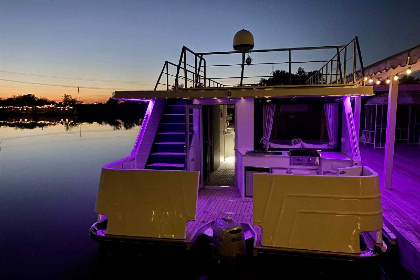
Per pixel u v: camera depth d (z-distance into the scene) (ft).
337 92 18.44
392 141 24.07
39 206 29.12
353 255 13.53
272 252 14.12
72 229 23.25
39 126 158.10
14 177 42.16
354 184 13.89
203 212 19.76
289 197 14.29
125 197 15.75
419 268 14.03
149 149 24.07
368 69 27.04
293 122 23.52
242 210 20.07
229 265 15.11
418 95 50.98
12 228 23.52
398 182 26.48
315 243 13.91
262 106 23.72
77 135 105.70
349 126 20.68
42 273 16.79
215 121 31.12
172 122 26.50
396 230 16.76
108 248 16.19
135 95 20.68
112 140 89.76
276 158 21.47
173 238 15.11
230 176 28.78
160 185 15.48
